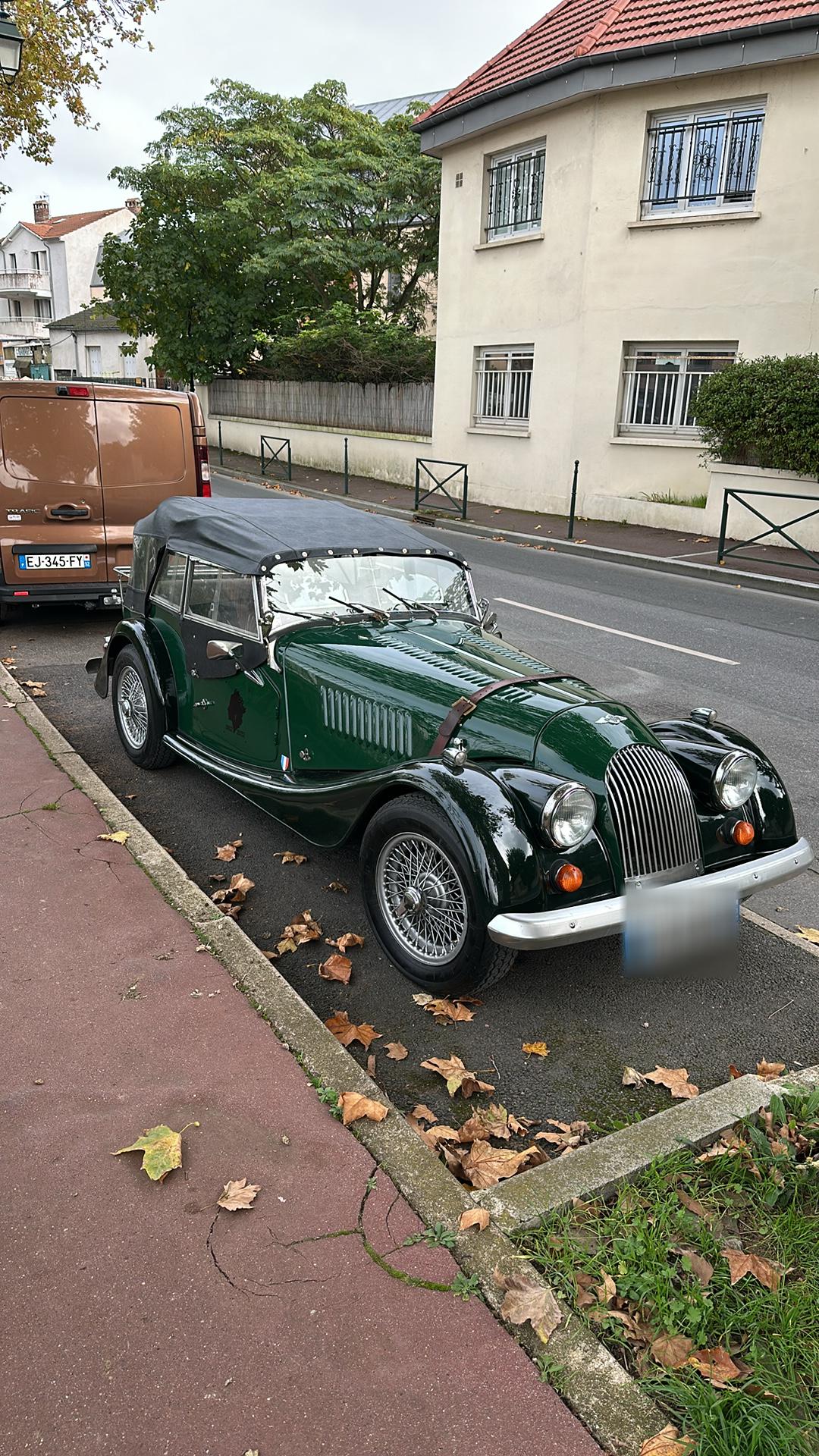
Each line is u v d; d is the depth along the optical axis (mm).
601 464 16922
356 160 25000
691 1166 2902
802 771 6270
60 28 17375
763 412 13742
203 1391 2131
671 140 15070
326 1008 3801
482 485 19531
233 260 28922
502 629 9883
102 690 6352
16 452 8352
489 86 17453
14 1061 3168
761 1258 2596
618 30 15336
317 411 25781
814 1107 3113
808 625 10562
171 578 5559
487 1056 3547
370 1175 2762
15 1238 2502
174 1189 2680
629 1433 2084
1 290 57188
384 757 4102
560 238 16594
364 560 5035
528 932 3320
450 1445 2041
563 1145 3074
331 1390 2145
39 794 5328
